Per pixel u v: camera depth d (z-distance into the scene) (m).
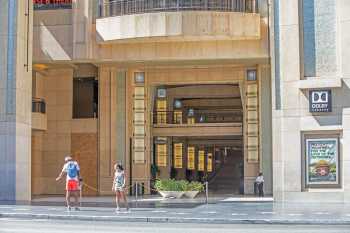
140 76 37.72
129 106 37.53
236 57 33.41
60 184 37.66
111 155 37.25
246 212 22.08
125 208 24.12
